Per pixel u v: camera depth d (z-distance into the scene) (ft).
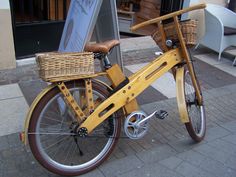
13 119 11.55
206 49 20.71
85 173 9.14
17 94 13.33
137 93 9.34
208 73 17.13
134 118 9.45
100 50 8.78
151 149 10.40
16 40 15.79
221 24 17.74
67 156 9.82
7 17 14.49
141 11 24.71
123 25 22.18
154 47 19.70
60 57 7.86
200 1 21.12
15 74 15.01
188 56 10.03
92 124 8.76
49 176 9.00
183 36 9.61
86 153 10.00
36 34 16.39
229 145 10.84
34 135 8.29
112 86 9.25
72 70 8.09
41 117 8.31
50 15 17.28
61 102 9.39
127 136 9.51
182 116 9.75
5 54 15.08
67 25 11.80
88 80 8.57
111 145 9.47
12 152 9.84
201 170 9.55
